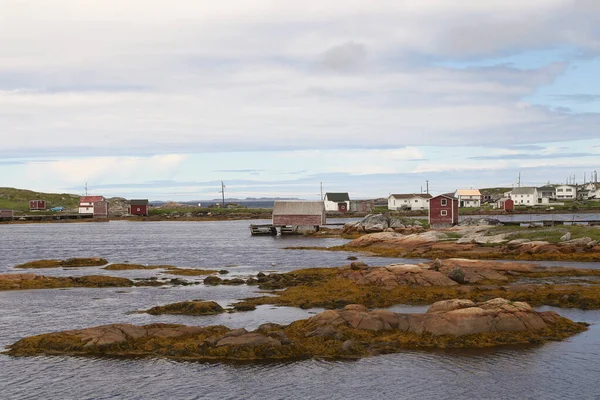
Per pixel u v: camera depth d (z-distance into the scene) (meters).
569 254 74.75
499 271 61.88
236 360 32.88
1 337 38.62
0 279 60.19
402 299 48.56
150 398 28.20
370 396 28.30
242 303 48.44
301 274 62.75
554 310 44.16
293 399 28.06
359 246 99.38
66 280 60.94
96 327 36.53
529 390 28.70
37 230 168.00
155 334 36.25
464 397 28.03
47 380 30.33
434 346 34.62
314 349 34.06
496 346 34.72
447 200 122.56
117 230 168.12
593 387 28.92
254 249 102.62
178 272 69.19
